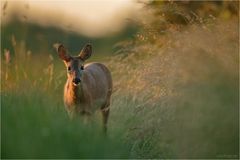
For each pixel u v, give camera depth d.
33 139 12.78
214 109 14.53
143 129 16.38
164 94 16.14
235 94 14.51
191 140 14.68
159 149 15.63
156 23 20.53
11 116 13.46
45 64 23.56
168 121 15.38
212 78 14.80
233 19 17.45
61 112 15.88
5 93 17.11
